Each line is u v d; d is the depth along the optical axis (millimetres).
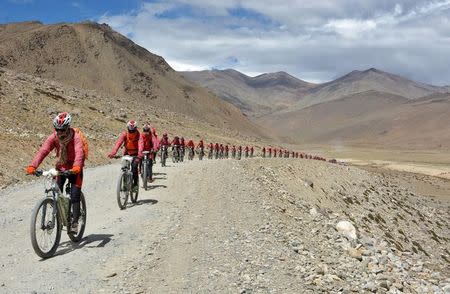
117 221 12242
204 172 24797
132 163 14203
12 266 8406
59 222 9102
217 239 11719
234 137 104375
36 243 8492
